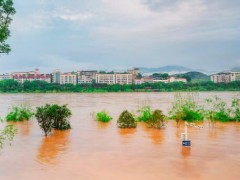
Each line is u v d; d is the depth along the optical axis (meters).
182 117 29.44
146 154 16.59
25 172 13.69
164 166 14.31
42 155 16.66
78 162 15.16
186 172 13.44
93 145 19.09
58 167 14.35
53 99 92.31
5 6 12.66
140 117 30.30
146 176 12.94
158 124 25.67
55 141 20.55
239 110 31.08
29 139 21.31
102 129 25.69
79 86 188.00
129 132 23.92
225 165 14.45
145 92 175.62
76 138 21.59
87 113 40.25
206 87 179.50
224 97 89.56
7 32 12.80
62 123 25.42
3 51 12.89
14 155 16.69
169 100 75.81
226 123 28.20
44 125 22.78
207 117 29.52
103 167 14.25
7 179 12.86
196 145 18.70
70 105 59.62
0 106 58.75
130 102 69.25
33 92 179.38
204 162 14.95
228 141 19.89
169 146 18.53
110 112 42.59
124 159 15.61
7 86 180.38
